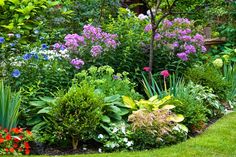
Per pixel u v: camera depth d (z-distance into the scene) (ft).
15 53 22.13
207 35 32.17
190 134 20.20
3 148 17.66
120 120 19.70
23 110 19.29
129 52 24.13
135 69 23.97
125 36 24.64
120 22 26.21
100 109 19.02
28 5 27.37
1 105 18.48
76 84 19.90
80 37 23.07
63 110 18.47
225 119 22.18
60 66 21.59
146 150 18.34
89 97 18.72
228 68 27.32
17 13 27.63
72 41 22.66
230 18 31.83
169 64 24.59
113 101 20.08
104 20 28.45
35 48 22.07
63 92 19.79
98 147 18.84
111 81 21.70
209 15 30.86
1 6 27.61
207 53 31.07
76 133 18.26
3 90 18.65
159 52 24.72
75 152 18.38
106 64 23.54
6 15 27.78
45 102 19.47
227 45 31.68
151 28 24.94
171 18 29.27
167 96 20.39
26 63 20.43
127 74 23.00
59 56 21.80
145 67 23.89
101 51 23.16
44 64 20.81
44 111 18.94
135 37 24.72
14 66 20.36
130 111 20.17
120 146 18.54
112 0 29.27
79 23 27.78
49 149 18.48
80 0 29.04
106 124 19.29
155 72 24.77
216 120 22.54
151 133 18.65
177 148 18.26
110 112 19.76
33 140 18.39
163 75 23.22
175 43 24.52
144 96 23.97
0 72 20.35
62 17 27.86
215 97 23.95
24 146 17.93
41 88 20.10
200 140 19.02
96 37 23.50
